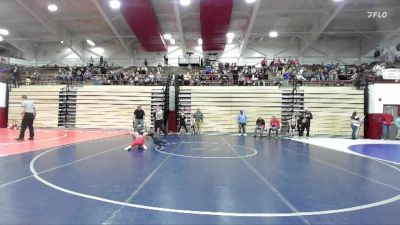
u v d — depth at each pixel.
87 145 12.11
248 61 35.72
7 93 23.75
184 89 22.97
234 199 4.92
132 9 24.05
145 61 33.12
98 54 36.81
